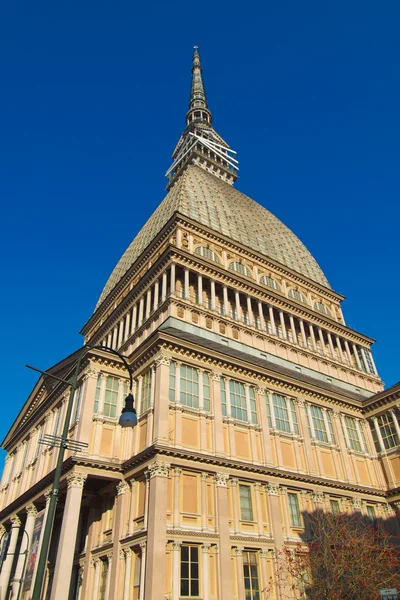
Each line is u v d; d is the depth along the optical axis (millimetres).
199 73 120500
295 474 35719
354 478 41375
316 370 50406
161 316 42250
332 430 43250
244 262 55312
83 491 34531
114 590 27984
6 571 38188
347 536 30312
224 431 34281
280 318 52000
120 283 58906
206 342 39375
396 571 31234
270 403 39094
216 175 87500
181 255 45812
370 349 61219
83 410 33500
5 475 51000
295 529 33531
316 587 27984
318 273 69812
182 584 26391
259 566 30219
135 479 31344
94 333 60094
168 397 32500
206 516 29688
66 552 27859
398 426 44500
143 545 27188
